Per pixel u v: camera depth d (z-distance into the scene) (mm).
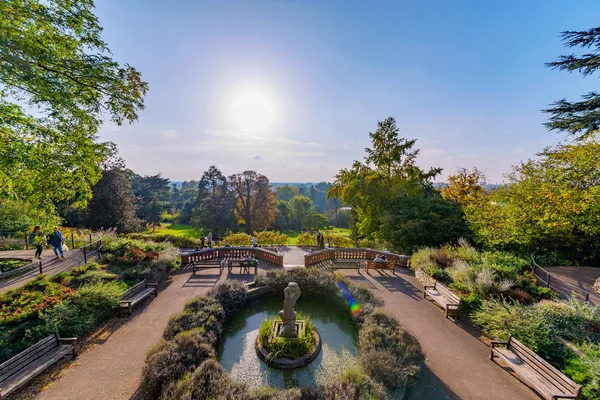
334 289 10492
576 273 12883
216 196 44812
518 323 7461
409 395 5902
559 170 15250
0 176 7105
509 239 14891
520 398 5883
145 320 8953
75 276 10484
